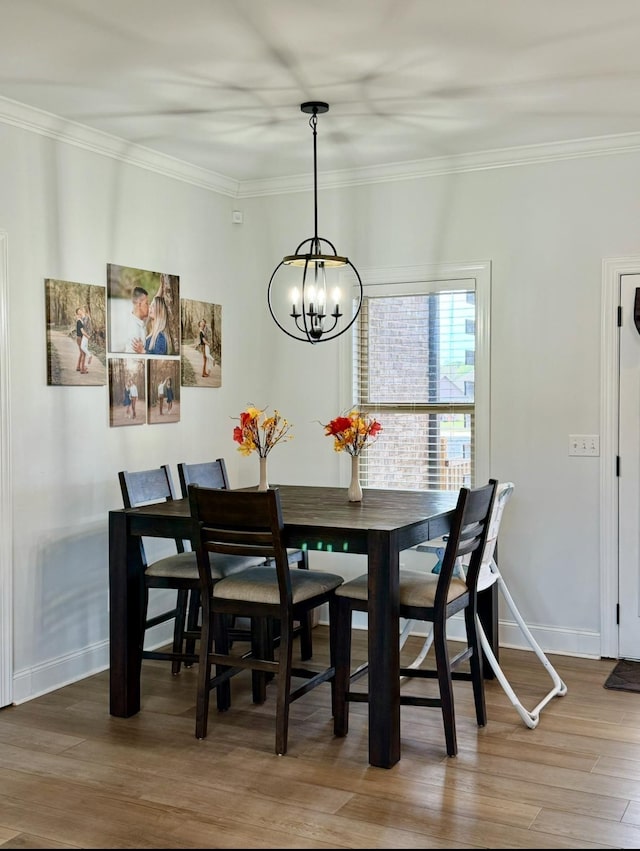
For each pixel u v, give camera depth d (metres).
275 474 5.43
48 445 4.04
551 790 2.97
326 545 3.29
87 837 2.66
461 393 4.91
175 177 4.88
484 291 4.74
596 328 4.49
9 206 3.82
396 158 4.82
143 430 4.66
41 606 4.01
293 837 2.65
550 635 4.64
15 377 3.85
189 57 3.34
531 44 3.23
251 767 3.17
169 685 4.12
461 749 3.33
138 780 3.06
